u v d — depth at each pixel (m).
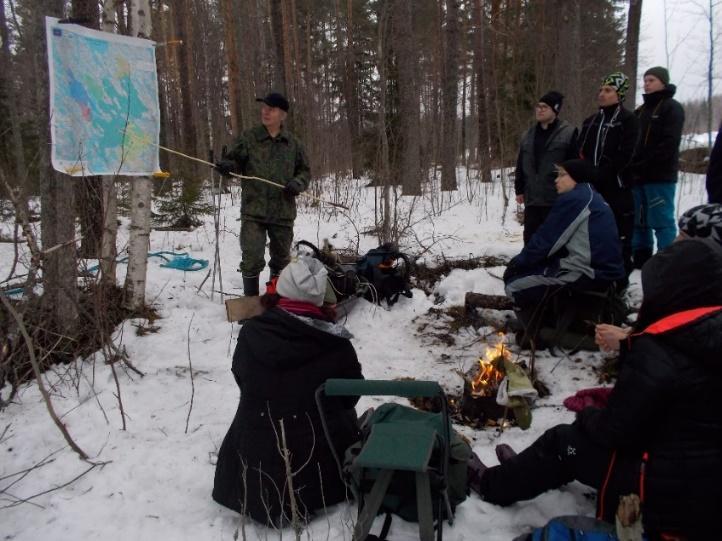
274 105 4.77
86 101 3.80
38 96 3.72
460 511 2.43
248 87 17.72
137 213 4.70
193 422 3.23
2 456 2.92
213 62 18.52
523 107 12.50
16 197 3.16
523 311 4.09
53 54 3.55
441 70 15.97
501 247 6.23
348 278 4.98
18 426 3.16
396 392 2.22
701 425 1.89
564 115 7.91
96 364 3.89
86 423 3.20
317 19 22.58
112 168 4.08
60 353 3.86
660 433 1.98
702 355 1.86
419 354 4.23
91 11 4.57
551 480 2.35
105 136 4.00
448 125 12.59
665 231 5.05
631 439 2.00
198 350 4.21
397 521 2.37
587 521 2.07
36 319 3.79
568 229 3.77
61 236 3.83
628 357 2.03
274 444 2.38
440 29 15.03
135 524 2.42
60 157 3.65
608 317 3.95
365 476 2.26
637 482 1.99
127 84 4.11
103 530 2.38
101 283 3.63
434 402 3.38
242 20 17.92
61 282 3.88
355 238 7.50
